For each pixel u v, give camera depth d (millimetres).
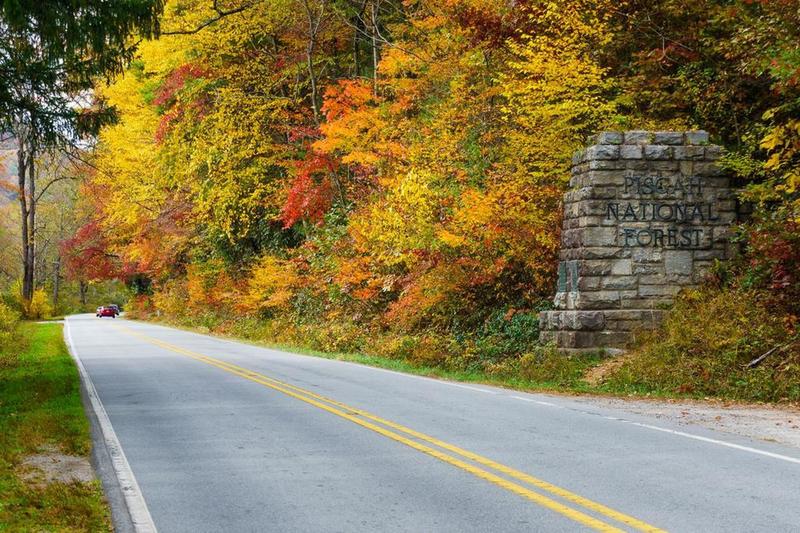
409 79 27703
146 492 7449
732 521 6242
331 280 30188
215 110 34500
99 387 15664
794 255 16812
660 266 18875
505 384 16875
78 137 16438
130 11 14953
